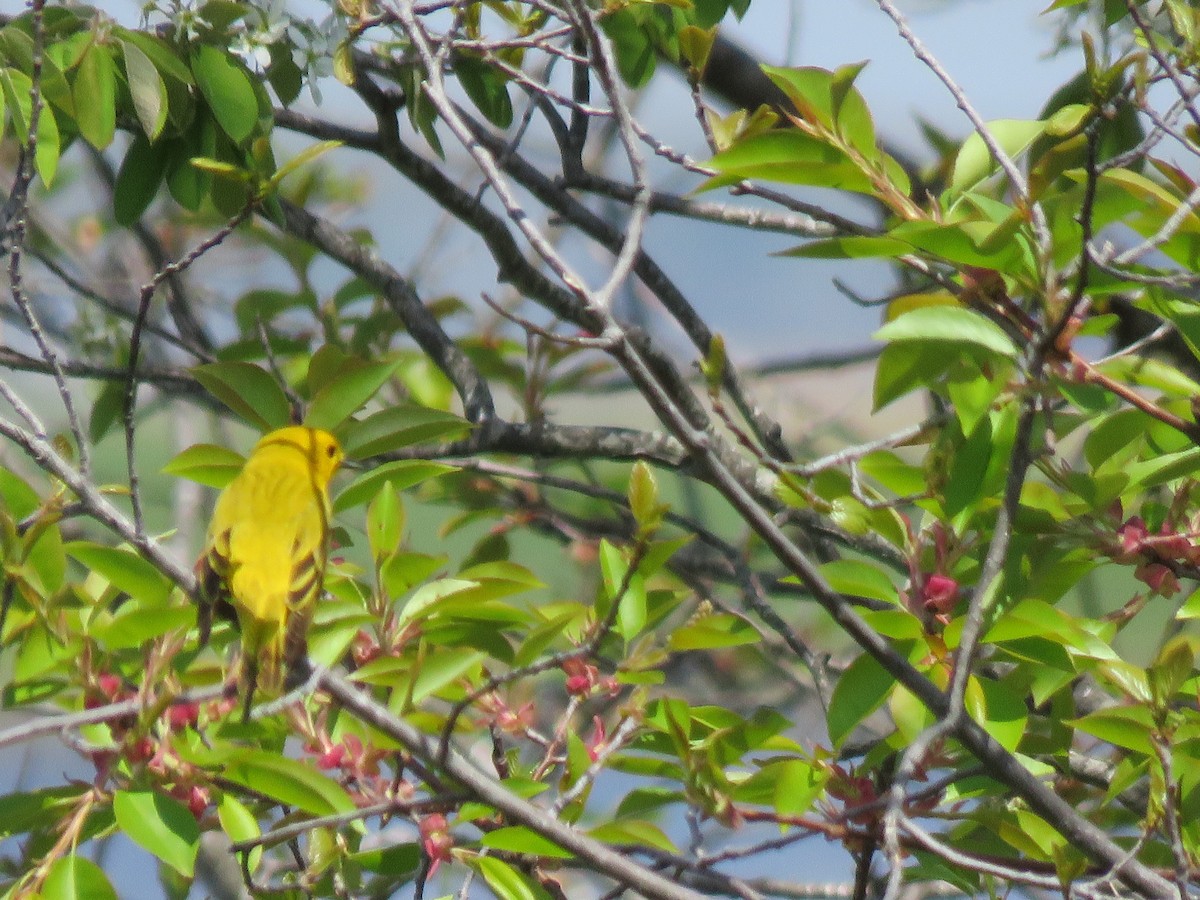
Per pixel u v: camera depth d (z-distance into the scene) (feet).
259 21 33.32
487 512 45.73
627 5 34.55
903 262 29.19
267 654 27.94
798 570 24.66
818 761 28.53
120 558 28.37
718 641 29.84
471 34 38.78
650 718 30.01
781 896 37.40
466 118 44.55
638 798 30.63
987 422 28.07
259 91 34.30
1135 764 29.01
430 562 30.25
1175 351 39.47
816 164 28.17
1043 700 28.66
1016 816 29.35
